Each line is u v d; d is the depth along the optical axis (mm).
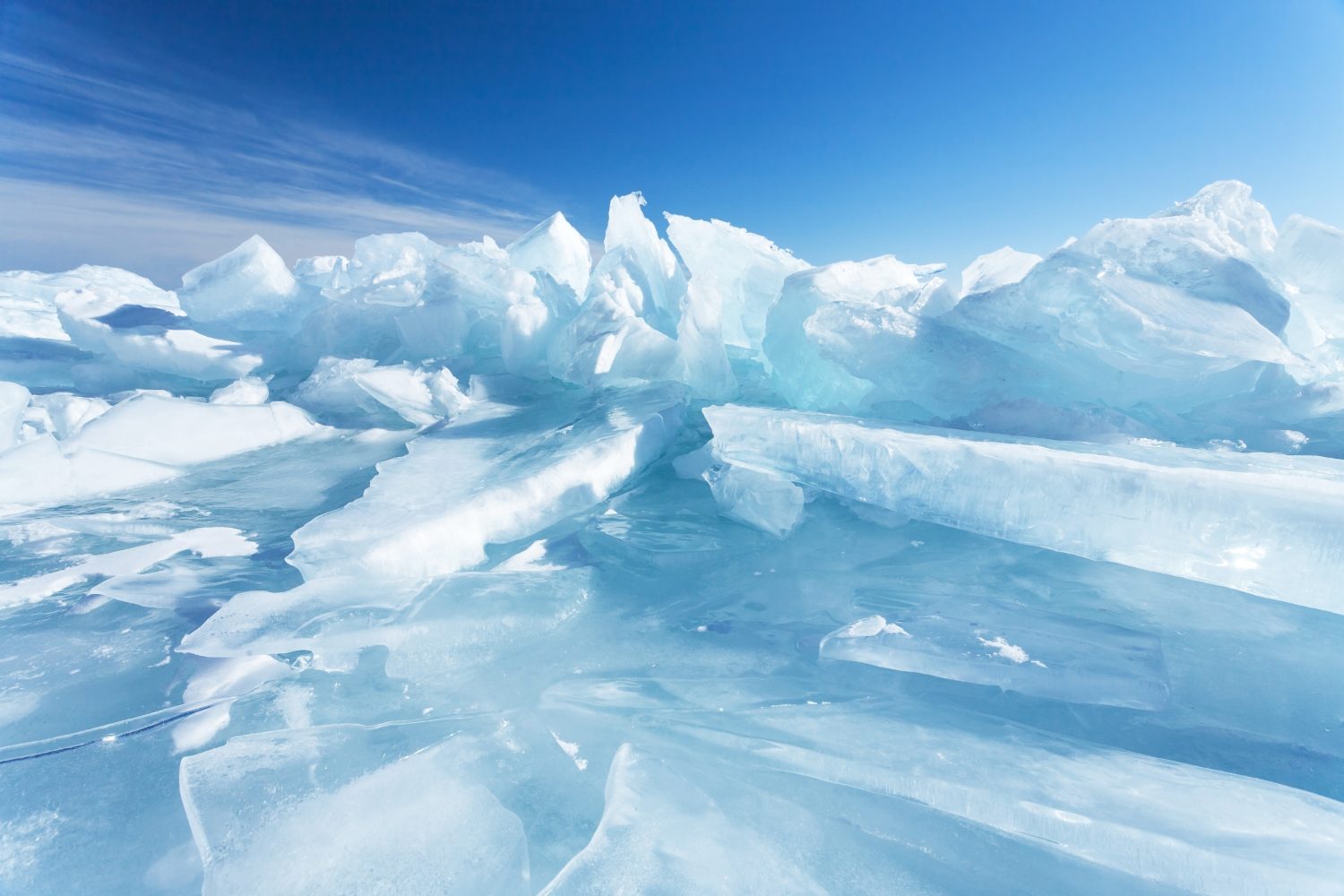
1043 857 1473
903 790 1638
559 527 3389
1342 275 4117
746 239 6820
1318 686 1990
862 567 2881
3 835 1588
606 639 2449
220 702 2076
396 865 1440
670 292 6766
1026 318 3695
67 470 3854
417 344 6219
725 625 2510
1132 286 3209
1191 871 1366
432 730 1918
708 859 1442
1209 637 2236
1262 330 2953
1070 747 1756
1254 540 2215
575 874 1372
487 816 1587
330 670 2266
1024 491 2684
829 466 3270
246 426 4754
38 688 2146
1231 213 4344
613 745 1899
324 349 6500
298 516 3533
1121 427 3162
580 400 5223
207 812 1562
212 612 2602
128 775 1787
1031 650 2115
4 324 7676
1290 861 1338
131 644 2398
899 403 4168
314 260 8883
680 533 3283
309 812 1570
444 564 2904
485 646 2393
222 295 6762
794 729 1884
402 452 4609
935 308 4605
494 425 4730
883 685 2117
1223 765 1726
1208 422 3471
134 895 1452
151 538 3328
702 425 4895
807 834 1550
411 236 8703
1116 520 2467
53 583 2814
